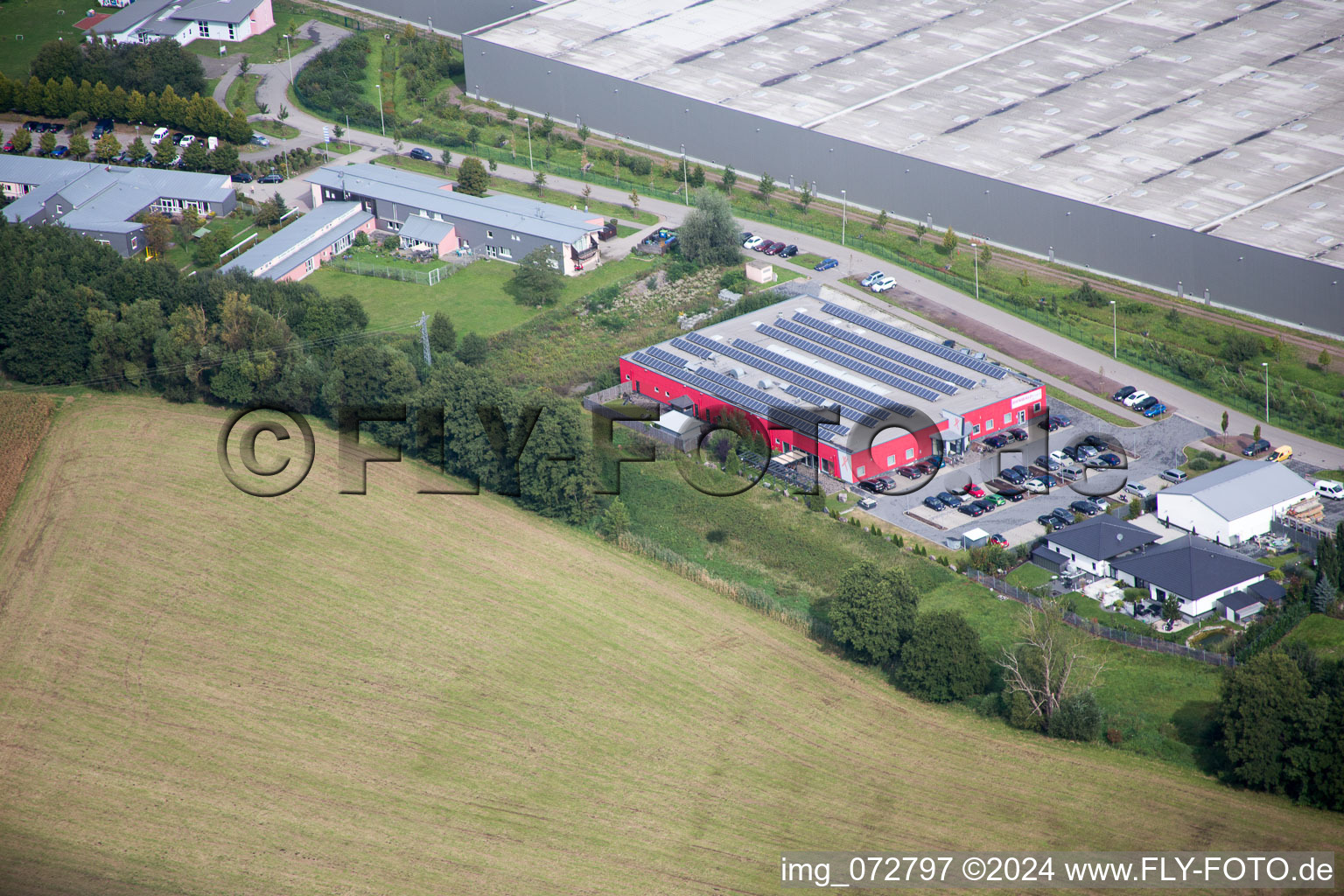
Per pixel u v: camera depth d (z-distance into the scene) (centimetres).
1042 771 8219
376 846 7775
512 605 9981
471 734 8694
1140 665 9100
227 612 9962
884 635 9044
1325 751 7725
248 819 8012
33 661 9469
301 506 11194
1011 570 10188
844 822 7869
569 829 7881
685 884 7444
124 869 7619
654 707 8894
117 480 11525
